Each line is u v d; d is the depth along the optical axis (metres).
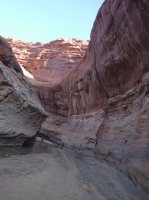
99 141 22.19
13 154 16.41
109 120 21.00
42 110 24.81
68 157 20.58
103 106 23.89
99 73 22.86
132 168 12.05
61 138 38.28
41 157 17.42
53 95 46.84
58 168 14.02
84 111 32.12
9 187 8.37
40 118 24.33
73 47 77.12
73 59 74.56
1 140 19.27
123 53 16.73
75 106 36.12
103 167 16.56
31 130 22.89
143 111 12.77
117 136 17.42
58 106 45.66
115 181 12.35
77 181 11.42
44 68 76.25
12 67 24.25
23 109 21.14
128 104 16.86
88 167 16.22
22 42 88.69
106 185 11.38
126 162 13.45
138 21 13.62
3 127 18.98
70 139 33.41
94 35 25.11
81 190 9.87
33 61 77.75
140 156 11.52
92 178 12.68
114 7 17.58
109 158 17.78
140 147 11.87
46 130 45.41
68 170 13.89
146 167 10.46
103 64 21.09
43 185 9.55
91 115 28.45
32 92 26.52
